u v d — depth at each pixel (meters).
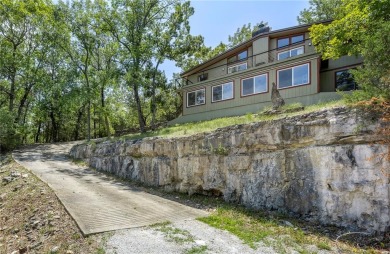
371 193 5.18
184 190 9.45
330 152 5.79
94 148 15.98
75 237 5.33
